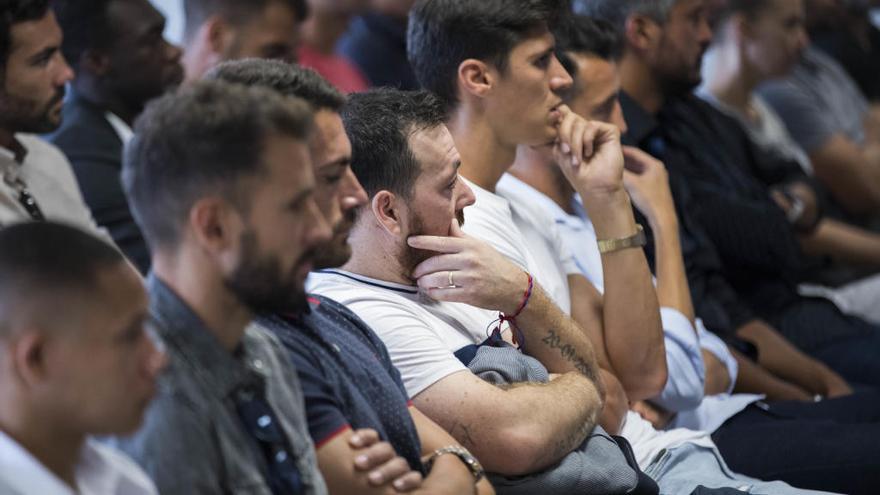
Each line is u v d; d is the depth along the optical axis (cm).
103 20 855
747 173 1110
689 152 1033
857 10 1598
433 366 588
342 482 499
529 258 732
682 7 970
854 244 1269
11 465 393
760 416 845
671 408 793
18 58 640
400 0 1176
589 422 613
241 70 534
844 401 878
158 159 429
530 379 627
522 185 783
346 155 527
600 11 984
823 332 1062
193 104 431
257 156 427
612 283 740
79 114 858
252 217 429
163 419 426
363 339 568
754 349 949
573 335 658
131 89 872
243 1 947
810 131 1393
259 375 454
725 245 1016
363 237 620
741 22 1245
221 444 435
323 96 530
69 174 734
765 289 1059
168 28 1287
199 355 436
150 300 439
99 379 399
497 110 718
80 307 396
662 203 838
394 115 616
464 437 580
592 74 806
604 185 735
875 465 757
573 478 599
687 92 1056
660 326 743
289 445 462
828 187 1409
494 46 712
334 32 1210
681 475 713
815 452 774
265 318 522
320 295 581
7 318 394
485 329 655
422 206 617
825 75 1434
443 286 620
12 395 398
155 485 427
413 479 506
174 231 433
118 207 828
